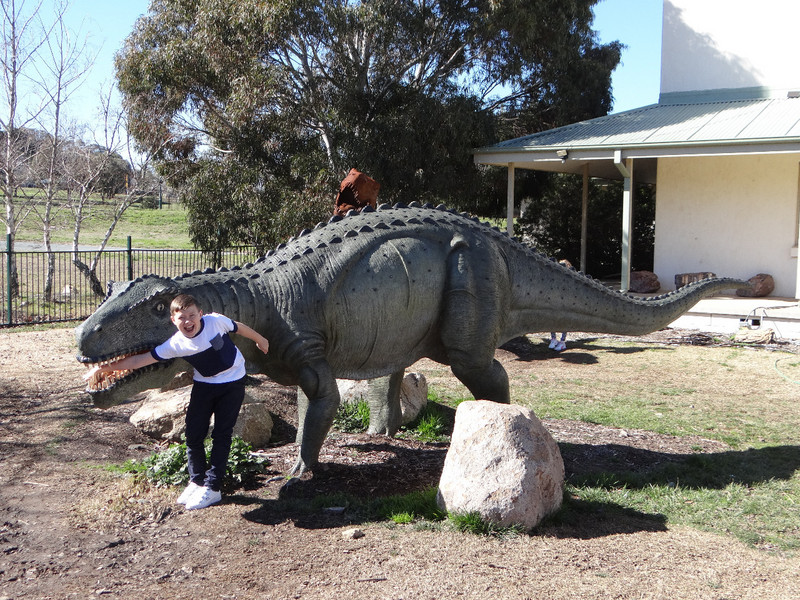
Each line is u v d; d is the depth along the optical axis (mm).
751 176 17594
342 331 5625
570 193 26469
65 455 6449
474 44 21234
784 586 4121
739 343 13945
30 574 4227
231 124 20328
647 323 6992
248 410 6855
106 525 4949
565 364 12070
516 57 22125
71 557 4465
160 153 23281
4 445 6734
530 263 6500
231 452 5879
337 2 18453
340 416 7582
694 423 8117
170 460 5816
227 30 18438
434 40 21000
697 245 18391
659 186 18781
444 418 8016
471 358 6055
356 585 4070
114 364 4820
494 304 6062
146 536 4793
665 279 18844
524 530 4801
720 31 19344
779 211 17297
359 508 5270
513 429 4953
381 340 5770
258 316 5504
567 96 25359
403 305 5754
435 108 18953
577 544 4656
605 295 6781
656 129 17062
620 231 26172
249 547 4609
